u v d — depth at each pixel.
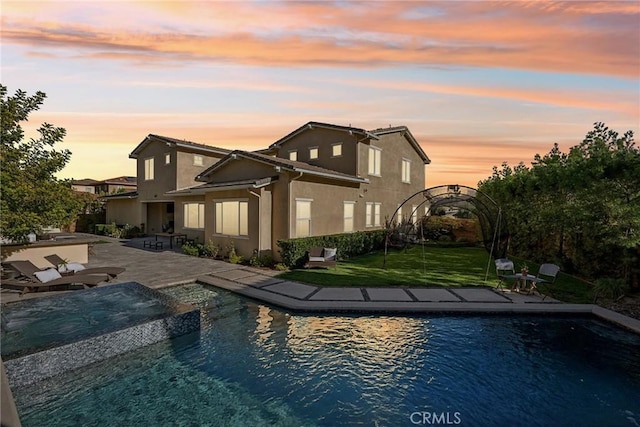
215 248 15.48
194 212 19.75
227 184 14.68
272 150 23.34
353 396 5.11
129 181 42.09
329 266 12.63
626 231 8.46
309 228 14.98
